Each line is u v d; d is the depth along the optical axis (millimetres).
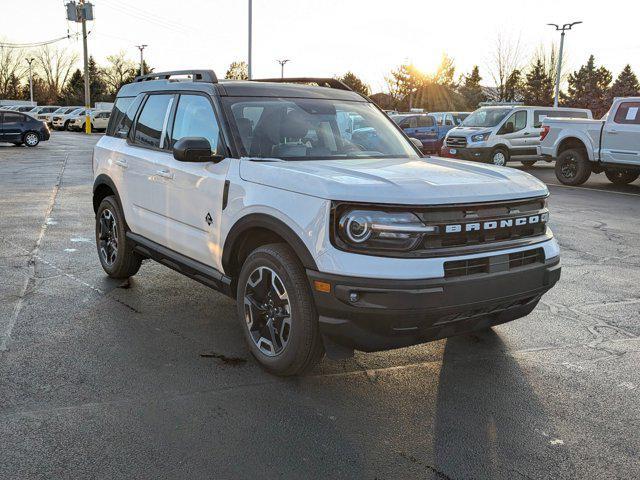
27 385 3727
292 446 3109
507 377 3996
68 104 95625
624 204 12172
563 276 6613
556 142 15516
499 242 3639
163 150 5055
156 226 5059
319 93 5035
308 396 3670
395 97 82062
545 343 4625
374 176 3625
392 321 3330
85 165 18781
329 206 3406
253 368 4051
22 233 8289
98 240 6199
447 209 3430
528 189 3852
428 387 3828
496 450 3113
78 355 4203
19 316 4957
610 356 4387
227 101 4496
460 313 3471
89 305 5285
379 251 3334
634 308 5527
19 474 2816
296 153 4375
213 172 4281
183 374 3936
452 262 3393
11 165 18516
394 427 3324
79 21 43281
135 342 4465
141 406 3494
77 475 2820
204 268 4484
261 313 3982
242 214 3941
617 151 14070
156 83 5457
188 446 3088
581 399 3699
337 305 3379
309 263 3488
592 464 3000
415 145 5113
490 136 18562
